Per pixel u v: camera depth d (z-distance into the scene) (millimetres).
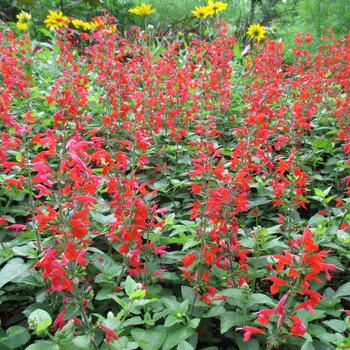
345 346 457
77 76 1057
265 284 683
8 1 2197
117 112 847
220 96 1111
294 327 425
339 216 747
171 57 1337
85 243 485
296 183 670
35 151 963
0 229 711
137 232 537
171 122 952
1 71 1062
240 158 749
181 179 917
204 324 579
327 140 958
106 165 606
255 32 1778
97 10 2355
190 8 2660
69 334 434
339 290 563
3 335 527
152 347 469
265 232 604
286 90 1150
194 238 570
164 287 654
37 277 579
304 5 2156
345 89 1169
